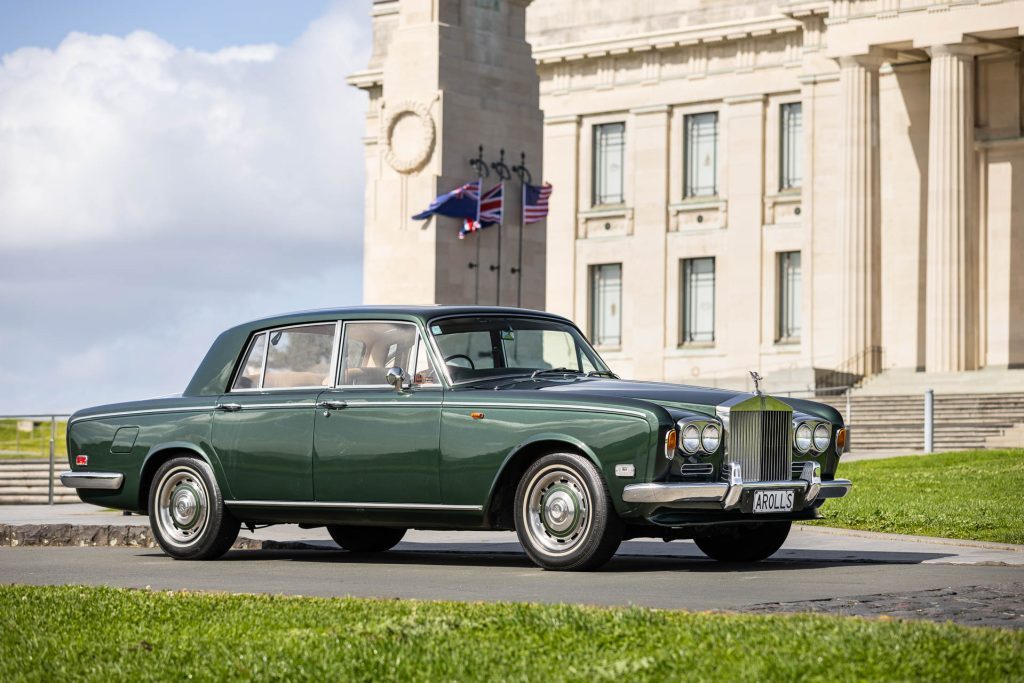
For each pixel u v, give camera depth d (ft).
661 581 59.11
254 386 73.51
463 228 168.45
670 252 290.56
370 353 70.13
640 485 61.62
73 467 77.71
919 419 210.79
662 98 291.58
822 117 271.08
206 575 64.69
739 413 63.82
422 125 167.94
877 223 254.06
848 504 100.58
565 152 302.66
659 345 290.76
